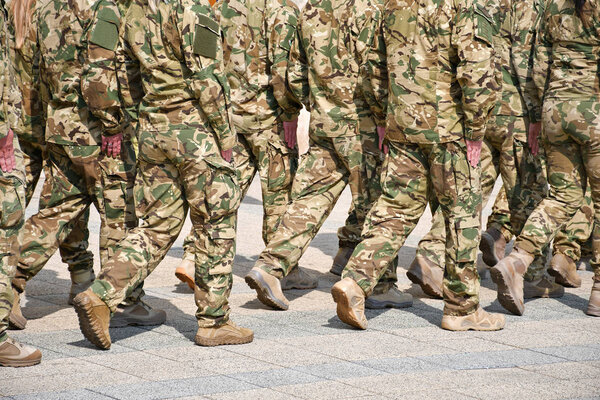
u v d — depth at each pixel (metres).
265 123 8.27
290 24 7.98
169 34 5.93
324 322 7.14
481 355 6.18
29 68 7.24
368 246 6.89
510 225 9.31
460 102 6.68
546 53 7.87
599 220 7.63
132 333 6.65
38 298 7.84
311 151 7.82
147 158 6.17
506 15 8.53
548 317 7.48
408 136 6.78
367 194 7.80
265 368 5.74
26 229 6.82
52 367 5.70
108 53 6.45
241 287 8.58
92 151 6.89
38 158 7.66
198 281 6.29
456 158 6.73
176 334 6.64
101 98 6.48
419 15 6.63
